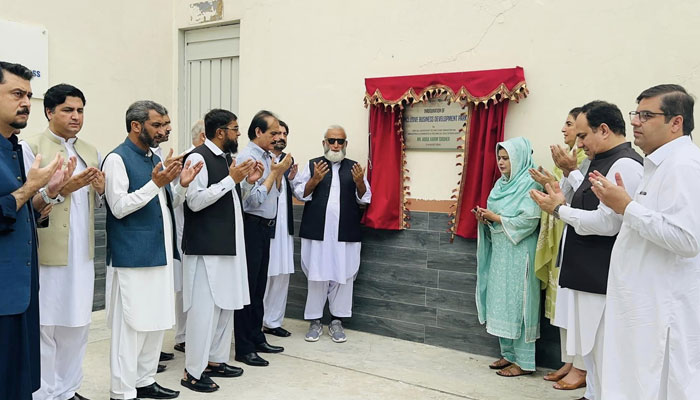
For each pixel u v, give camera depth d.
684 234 2.24
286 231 4.63
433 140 4.51
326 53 5.09
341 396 3.48
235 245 3.49
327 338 4.72
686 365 2.33
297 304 5.23
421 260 4.58
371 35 4.83
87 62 5.36
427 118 4.52
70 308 3.04
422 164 4.58
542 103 4.08
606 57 3.86
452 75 4.25
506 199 3.83
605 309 2.62
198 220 3.44
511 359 3.96
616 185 2.44
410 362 4.14
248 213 4.03
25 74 2.44
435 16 4.51
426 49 4.56
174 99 6.12
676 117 2.38
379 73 4.80
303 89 5.24
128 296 3.08
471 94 4.17
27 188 2.33
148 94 5.92
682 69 3.62
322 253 4.58
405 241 4.66
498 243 3.87
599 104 3.01
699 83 3.58
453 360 4.20
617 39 3.82
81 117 3.12
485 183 4.17
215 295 3.46
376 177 4.67
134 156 3.15
